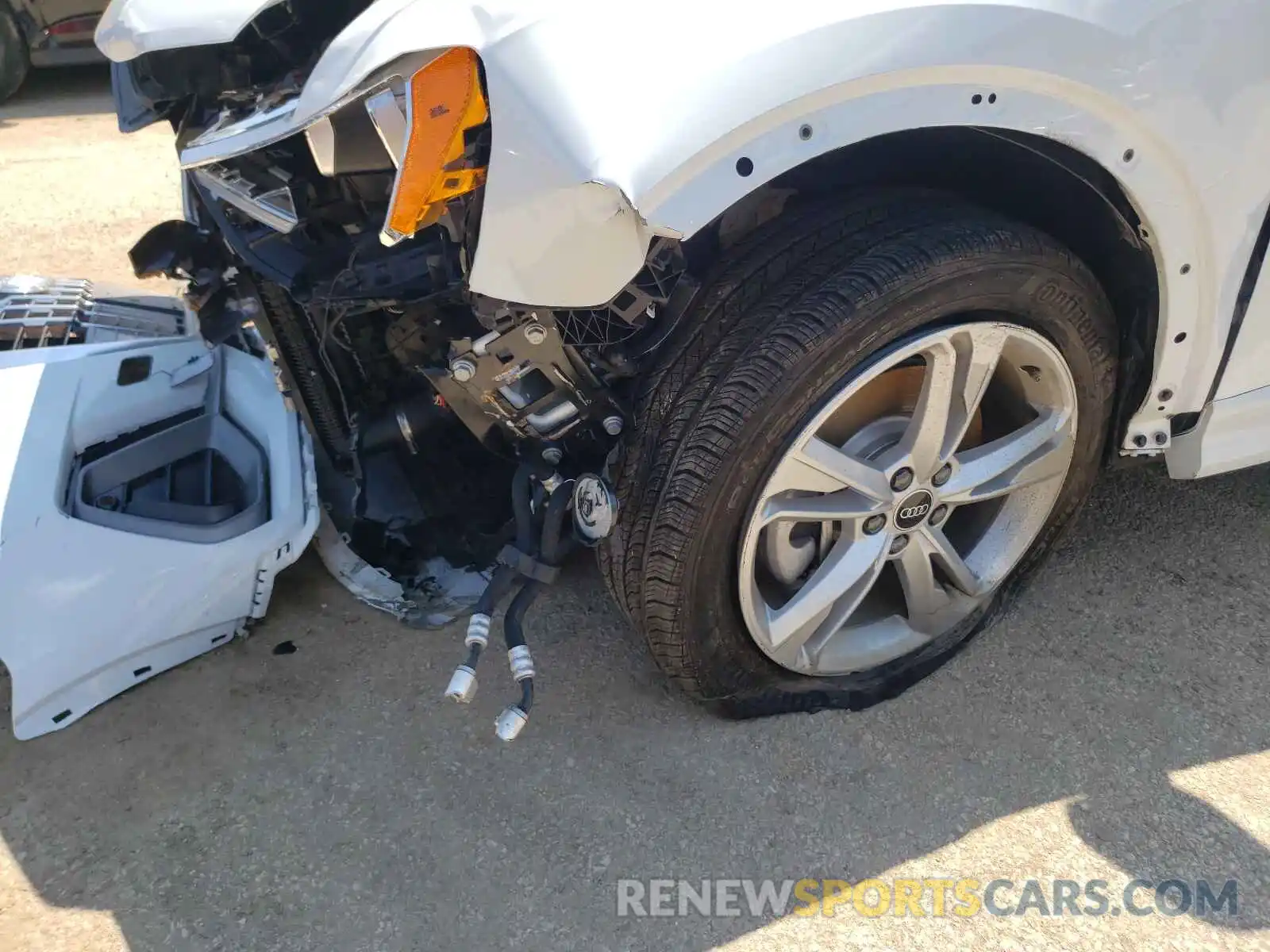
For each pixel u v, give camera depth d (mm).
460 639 2238
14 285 2760
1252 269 1942
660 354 1710
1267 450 2234
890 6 1455
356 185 1717
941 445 1850
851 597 1918
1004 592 2221
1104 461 2207
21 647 1920
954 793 1869
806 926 1638
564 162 1343
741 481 1666
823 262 1661
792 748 1958
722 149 1385
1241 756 1951
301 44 1820
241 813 1839
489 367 1558
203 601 2104
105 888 1709
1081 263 1803
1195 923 1641
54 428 2131
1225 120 1719
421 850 1766
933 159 1763
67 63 6520
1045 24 1522
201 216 2078
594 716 2033
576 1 1420
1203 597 2361
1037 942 1612
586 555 2477
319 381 2242
